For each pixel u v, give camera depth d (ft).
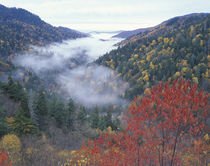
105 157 34.68
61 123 127.44
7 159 43.98
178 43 573.33
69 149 82.64
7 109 98.02
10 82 119.24
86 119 157.17
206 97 22.90
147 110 27.02
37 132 83.41
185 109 24.00
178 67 439.22
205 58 426.10
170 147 26.35
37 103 116.16
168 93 25.30
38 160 56.65
